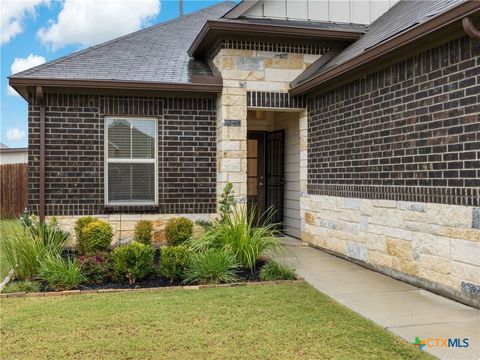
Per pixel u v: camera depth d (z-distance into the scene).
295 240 9.38
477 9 4.18
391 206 6.10
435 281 5.28
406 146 5.77
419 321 4.32
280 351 3.60
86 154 8.22
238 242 6.54
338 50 8.97
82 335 3.95
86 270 5.85
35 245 6.15
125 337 3.89
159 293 5.34
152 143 8.59
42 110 7.98
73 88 8.00
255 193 11.32
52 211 8.09
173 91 8.34
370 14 9.76
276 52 8.65
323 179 8.12
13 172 14.87
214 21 7.89
